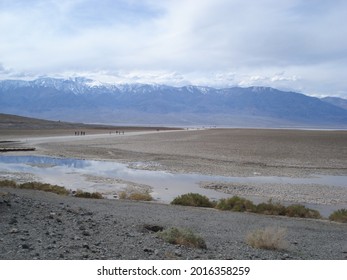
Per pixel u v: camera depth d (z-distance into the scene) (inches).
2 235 378.3
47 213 539.5
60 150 2434.8
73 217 537.6
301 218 730.2
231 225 608.1
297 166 1724.9
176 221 610.9
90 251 352.8
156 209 728.3
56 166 1672.0
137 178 1353.3
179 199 873.5
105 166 1688.0
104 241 407.5
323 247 488.1
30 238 377.1
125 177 1374.3
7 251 323.3
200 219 645.9
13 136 4212.6
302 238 538.3
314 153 2301.9
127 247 389.4
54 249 343.0
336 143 3208.7
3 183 984.3
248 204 828.0
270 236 457.7
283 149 2551.7
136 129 7672.2
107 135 4596.5
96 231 455.2
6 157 2037.4
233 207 815.1
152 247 399.9
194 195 886.4
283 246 452.4
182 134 4909.0
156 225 536.1
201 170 1566.2
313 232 587.8
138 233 474.9
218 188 1171.3
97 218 563.5
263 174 1488.7
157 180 1311.5
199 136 4325.8
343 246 501.7
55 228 444.5
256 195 1076.5
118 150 2438.5
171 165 1715.1
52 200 717.9
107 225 509.4
